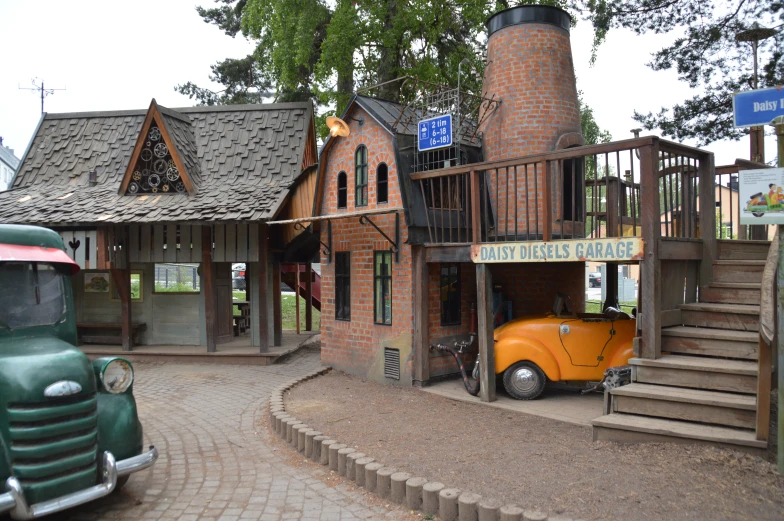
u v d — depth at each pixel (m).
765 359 5.11
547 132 9.88
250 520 5.03
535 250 7.62
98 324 13.85
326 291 11.62
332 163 11.38
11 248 5.47
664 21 12.46
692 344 6.50
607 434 6.00
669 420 5.92
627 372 7.12
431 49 20.55
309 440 6.66
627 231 9.06
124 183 13.38
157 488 5.76
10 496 4.20
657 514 4.36
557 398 8.57
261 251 12.86
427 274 9.70
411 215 9.49
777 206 4.63
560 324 8.38
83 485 4.67
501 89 10.28
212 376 11.50
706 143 12.40
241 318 15.57
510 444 6.36
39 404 4.47
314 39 20.45
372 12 18.05
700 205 7.50
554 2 15.95
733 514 4.30
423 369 9.57
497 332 8.88
